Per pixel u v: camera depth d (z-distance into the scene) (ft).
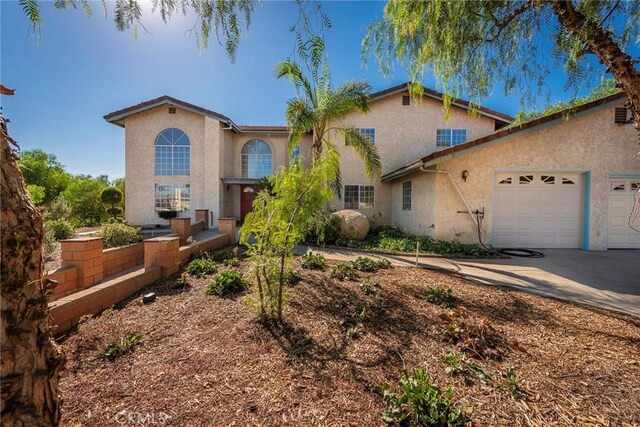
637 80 12.74
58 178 100.78
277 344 10.51
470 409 7.24
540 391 8.13
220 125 56.24
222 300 14.44
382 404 7.65
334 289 16.16
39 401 4.66
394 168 49.16
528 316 13.35
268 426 6.88
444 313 13.23
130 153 55.52
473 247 29.37
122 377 8.56
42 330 4.83
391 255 28.50
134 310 13.25
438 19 17.69
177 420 7.00
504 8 17.71
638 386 8.38
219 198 55.93
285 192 12.07
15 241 4.42
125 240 25.70
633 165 30.71
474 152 31.50
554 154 31.01
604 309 14.43
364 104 36.01
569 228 31.73
